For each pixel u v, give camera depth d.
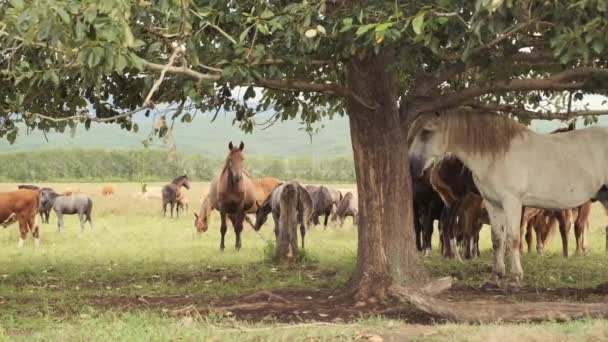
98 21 7.44
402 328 8.90
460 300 11.52
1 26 7.74
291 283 13.80
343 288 11.95
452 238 17.00
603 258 17.72
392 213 11.33
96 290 13.47
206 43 9.48
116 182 95.12
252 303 11.01
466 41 8.73
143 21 8.99
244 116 11.86
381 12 8.62
